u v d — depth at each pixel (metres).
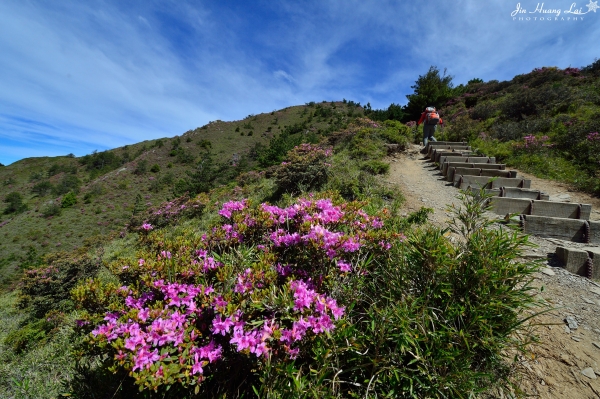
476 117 16.03
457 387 1.56
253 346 1.43
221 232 2.53
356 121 14.45
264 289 1.75
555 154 8.56
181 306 1.76
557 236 4.01
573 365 2.04
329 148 11.35
